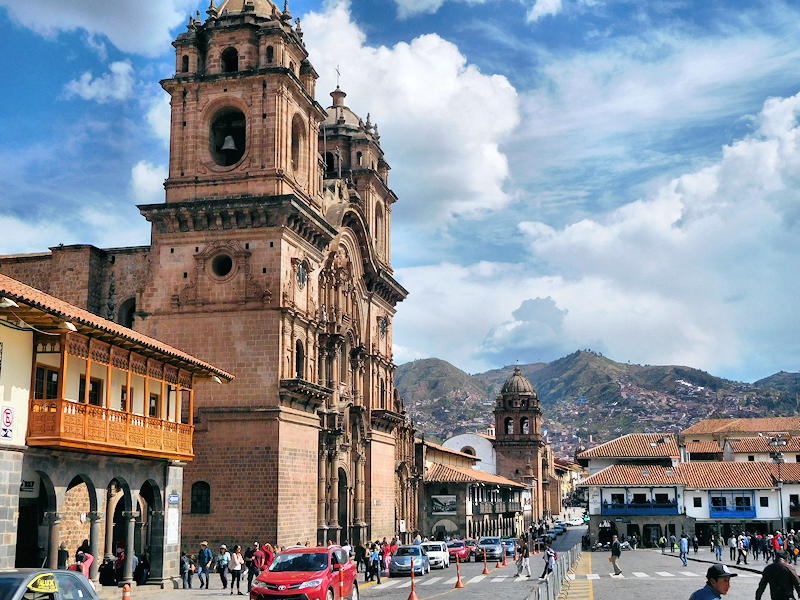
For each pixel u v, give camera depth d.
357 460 64.69
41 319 29.80
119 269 56.44
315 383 55.22
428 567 55.97
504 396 146.75
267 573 29.61
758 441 110.06
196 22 56.25
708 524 89.88
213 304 52.19
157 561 39.38
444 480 92.88
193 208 52.50
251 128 53.84
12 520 29.47
